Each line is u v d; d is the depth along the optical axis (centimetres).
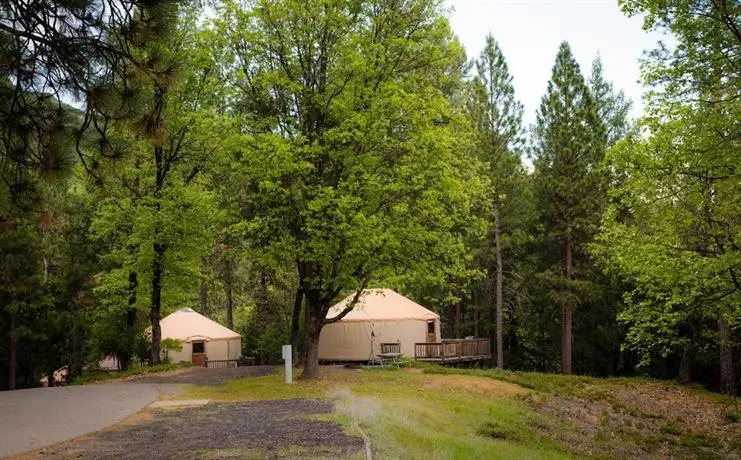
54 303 2839
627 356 3256
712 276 1321
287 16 1783
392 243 1614
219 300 4819
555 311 3284
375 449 828
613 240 1563
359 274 1781
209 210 2175
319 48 1867
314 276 1809
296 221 1823
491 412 1529
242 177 1850
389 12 1756
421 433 1005
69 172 601
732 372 2208
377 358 2534
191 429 1007
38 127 583
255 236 1894
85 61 536
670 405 1948
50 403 1382
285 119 1861
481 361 3438
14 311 2606
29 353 2823
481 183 1973
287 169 1644
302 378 1881
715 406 1933
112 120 578
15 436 966
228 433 961
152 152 2248
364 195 1705
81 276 2759
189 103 2216
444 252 1800
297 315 2417
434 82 1953
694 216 1280
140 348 2731
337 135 1648
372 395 1527
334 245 1623
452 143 1814
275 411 1198
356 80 1761
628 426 1658
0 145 595
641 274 1502
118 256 2350
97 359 2767
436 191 1683
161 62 569
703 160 1202
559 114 3072
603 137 3244
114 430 1014
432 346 2655
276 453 798
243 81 1952
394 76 1814
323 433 941
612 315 3059
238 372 2195
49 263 3175
